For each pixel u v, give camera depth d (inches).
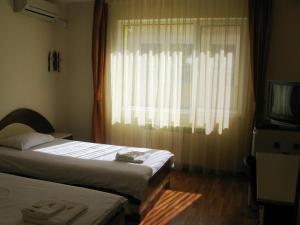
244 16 157.9
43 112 184.2
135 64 179.5
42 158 125.0
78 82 199.9
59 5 189.3
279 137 123.2
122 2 179.0
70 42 198.2
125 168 114.0
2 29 149.6
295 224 79.4
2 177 99.7
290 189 77.8
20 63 163.3
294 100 125.0
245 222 115.0
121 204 85.8
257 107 156.6
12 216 72.1
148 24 174.7
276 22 156.5
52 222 66.9
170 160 146.7
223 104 164.9
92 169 113.7
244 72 161.0
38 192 87.4
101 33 183.3
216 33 163.0
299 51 155.7
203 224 112.5
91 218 72.1
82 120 202.4
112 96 187.5
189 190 146.9
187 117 173.9
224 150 170.9
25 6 154.3
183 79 171.5
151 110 180.5
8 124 154.6
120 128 188.2
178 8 168.7
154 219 114.7
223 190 148.0
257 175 86.5
